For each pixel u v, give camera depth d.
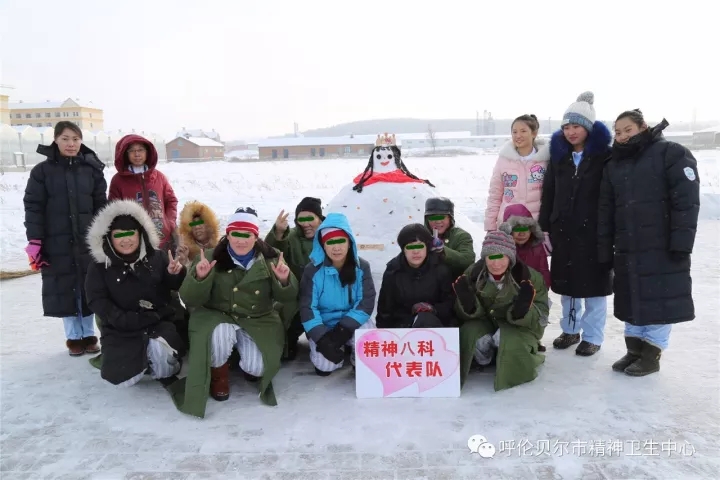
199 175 25.53
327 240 3.64
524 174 4.44
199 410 3.29
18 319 5.45
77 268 4.26
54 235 4.23
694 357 4.11
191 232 4.60
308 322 3.74
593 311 4.20
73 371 4.10
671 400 3.40
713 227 10.25
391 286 3.88
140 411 3.40
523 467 2.70
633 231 3.70
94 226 3.56
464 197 14.96
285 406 3.43
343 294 3.80
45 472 2.74
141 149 4.52
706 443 2.90
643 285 3.67
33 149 40.50
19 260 8.34
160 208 4.64
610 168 3.85
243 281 3.54
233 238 3.53
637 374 3.77
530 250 4.15
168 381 3.76
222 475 2.68
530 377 3.68
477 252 5.15
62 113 70.62
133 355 3.54
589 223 4.02
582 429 3.05
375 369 3.54
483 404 3.40
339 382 3.81
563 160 4.13
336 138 73.12
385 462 2.76
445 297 3.86
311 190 18.05
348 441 2.97
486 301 3.71
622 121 3.75
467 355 3.63
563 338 4.45
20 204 14.37
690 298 3.68
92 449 2.95
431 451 2.86
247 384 3.81
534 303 3.72
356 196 4.96
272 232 4.37
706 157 26.31
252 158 65.75
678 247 3.54
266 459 2.81
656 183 3.64
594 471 2.67
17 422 3.28
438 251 3.88
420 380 3.52
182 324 4.02
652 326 3.78
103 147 45.09
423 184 5.10
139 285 3.63
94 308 3.54
